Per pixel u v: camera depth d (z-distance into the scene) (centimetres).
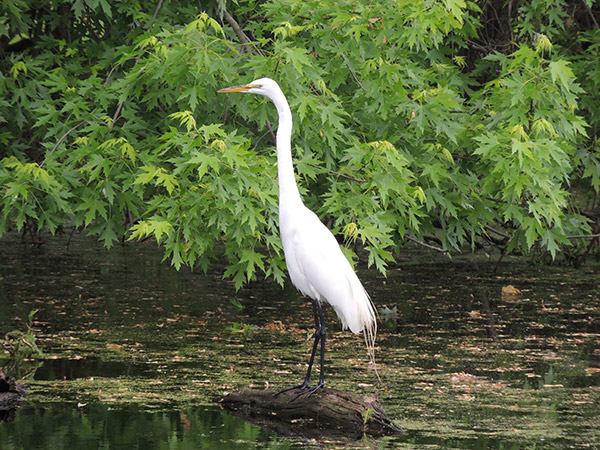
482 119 1428
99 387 1154
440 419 1031
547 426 1002
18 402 1080
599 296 1916
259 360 1316
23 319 1575
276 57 1227
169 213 1134
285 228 1073
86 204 1229
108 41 1614
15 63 1501
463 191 1388
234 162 1113
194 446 924
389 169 1227
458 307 1789
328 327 1605
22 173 1198
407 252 2659
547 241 1391
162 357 1325
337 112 1264
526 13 1892
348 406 1012
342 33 1321
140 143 1295
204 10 1616
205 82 1262
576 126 1351
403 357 1354
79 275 2116
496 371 1267
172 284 2042
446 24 1345
